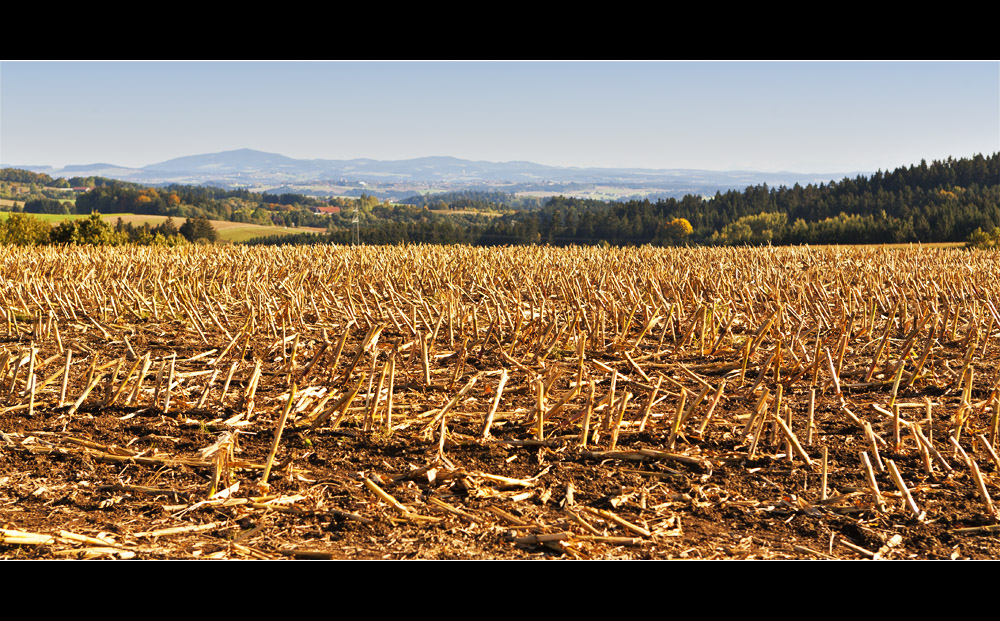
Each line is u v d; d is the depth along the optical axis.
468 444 5.64
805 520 4.42
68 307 11.90
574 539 4.09
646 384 7.28
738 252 23.66
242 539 4.14
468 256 20.94
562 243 117.50
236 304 13.14
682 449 5.51
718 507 4.61
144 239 59.25
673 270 17.00
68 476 5.02
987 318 10.41
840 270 17.53
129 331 10.92
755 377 7.79
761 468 5.17
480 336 9.93
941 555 4.00
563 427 6.00
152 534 4.18
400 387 7.32
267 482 4.91
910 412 6.46
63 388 6.47
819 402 6.84
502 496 4.70
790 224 128.00
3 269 18.12
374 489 4.59
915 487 4.79
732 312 11.55
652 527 4.32
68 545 4.02
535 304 12.36
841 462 5.27
